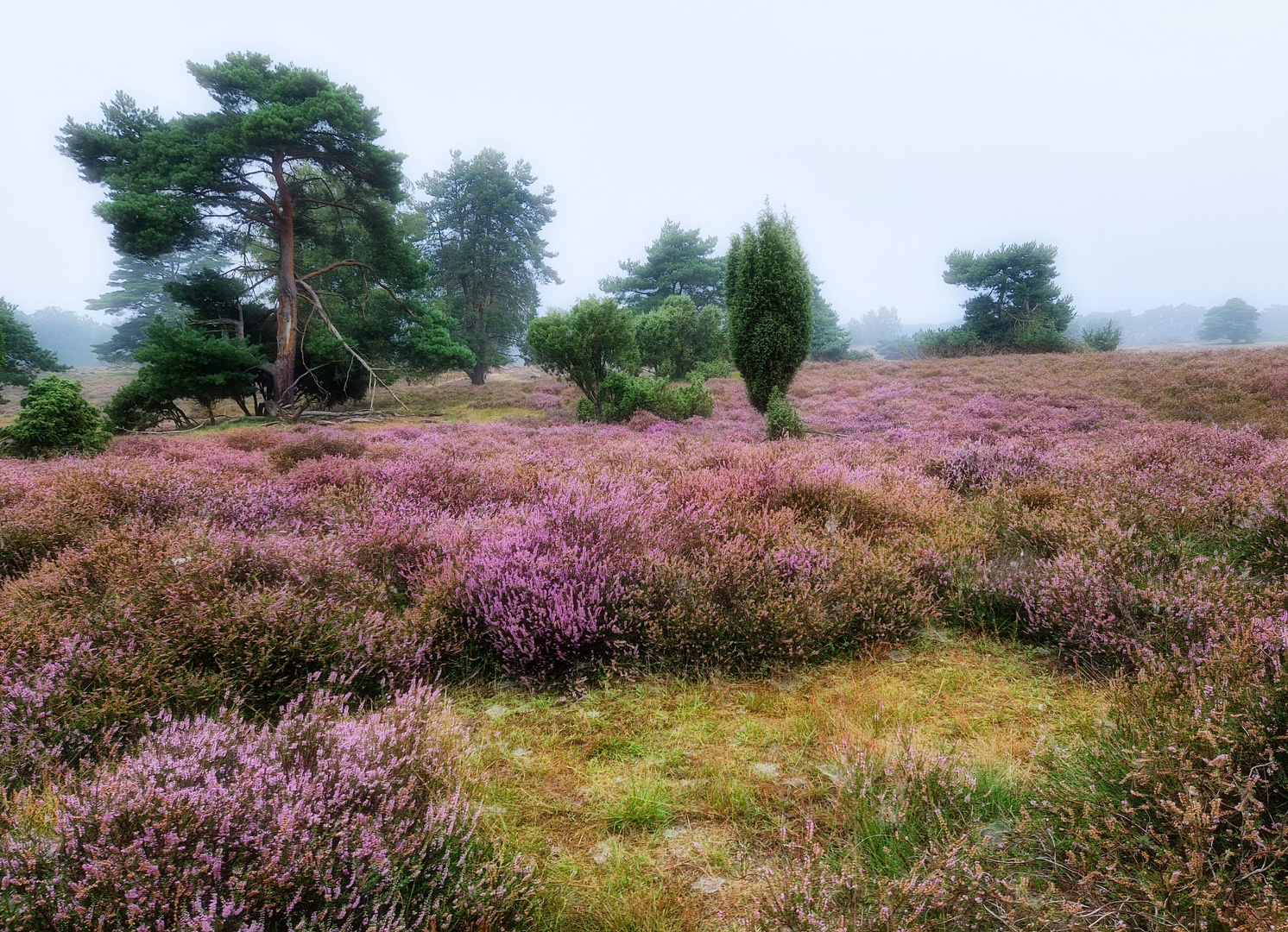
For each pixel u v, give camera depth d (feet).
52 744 8.00
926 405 64.64
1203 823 5.45
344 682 9.88
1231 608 10.20
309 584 12.75
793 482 19.20
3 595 12.21
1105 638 10.66
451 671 11.70
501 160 152.76
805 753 8.87
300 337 104.73
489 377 183.11
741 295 60.80
